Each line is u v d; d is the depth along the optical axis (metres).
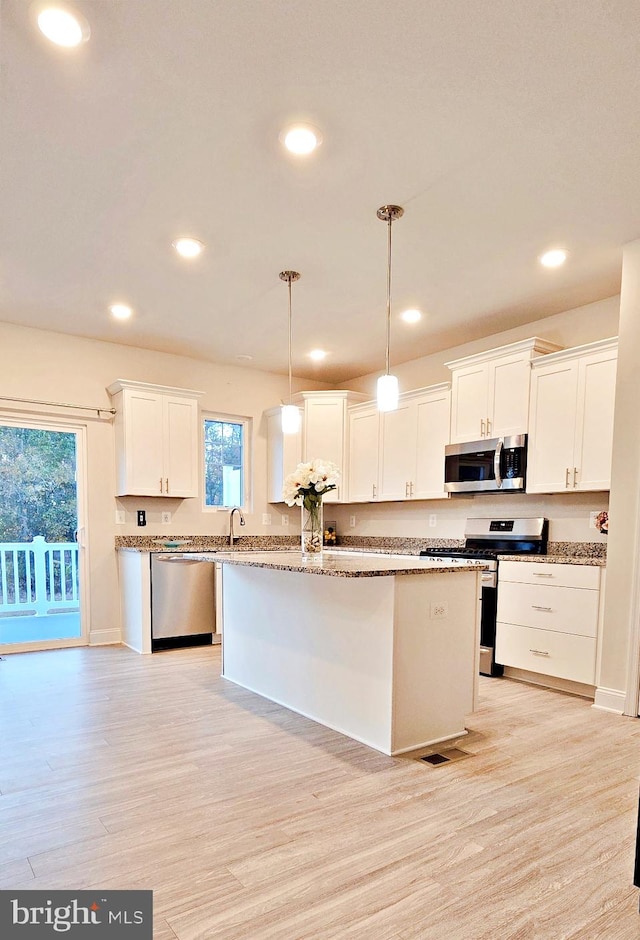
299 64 1.83
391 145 2.24
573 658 3.44
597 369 3.54
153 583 4.57
